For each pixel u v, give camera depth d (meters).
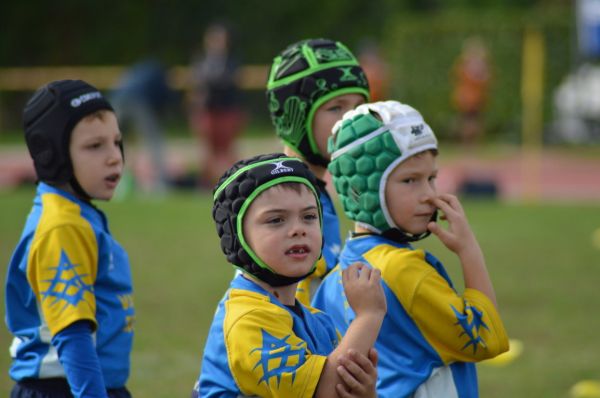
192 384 16.72
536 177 53.91
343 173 10.26
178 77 85.06
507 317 21.27
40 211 10.79
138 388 16.47
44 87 11.00
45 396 10.68
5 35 87.38
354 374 8.23
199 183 48.12
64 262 10.40
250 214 8.58
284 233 8.51
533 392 16.25
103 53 89.31
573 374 17.25
